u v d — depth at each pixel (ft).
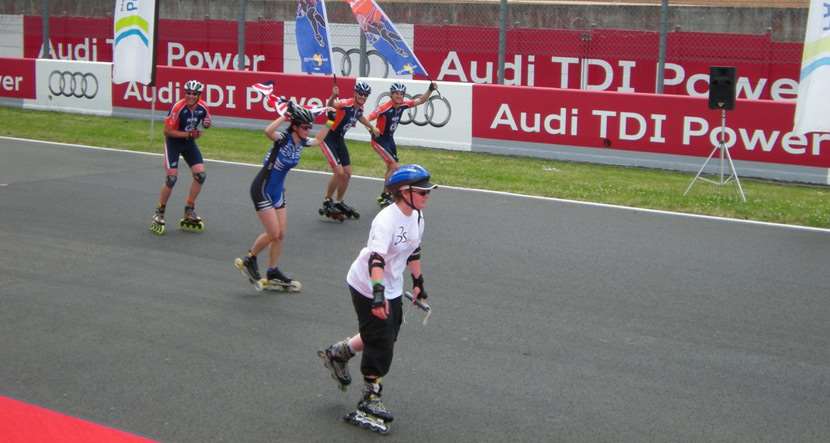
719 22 112.78
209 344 41.73
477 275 53.16
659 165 89.04
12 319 44.37
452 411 35.17
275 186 48.44
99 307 46.42
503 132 95.66
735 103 84.69
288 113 48.08
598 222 67.26
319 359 40.27
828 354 41.39
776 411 35.47
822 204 74.59
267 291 49.67
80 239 59.31
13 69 123.13
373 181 81.76
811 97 68.64
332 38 128.57
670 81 113.50
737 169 85.92
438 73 125.59
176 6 141.79
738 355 41.22
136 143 98.48
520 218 68.13
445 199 74.54
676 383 38.04
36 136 101.81
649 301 48.78
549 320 45.62
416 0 133.49
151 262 54.65
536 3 122.83
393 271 33.45
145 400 35.60
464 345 42.09
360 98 66.49
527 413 35.04
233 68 137.49
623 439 32.89
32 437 32.30
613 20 118.21
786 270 55.16
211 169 85.05
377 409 33.37
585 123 91.56
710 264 56.29
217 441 32.22
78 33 147.02
